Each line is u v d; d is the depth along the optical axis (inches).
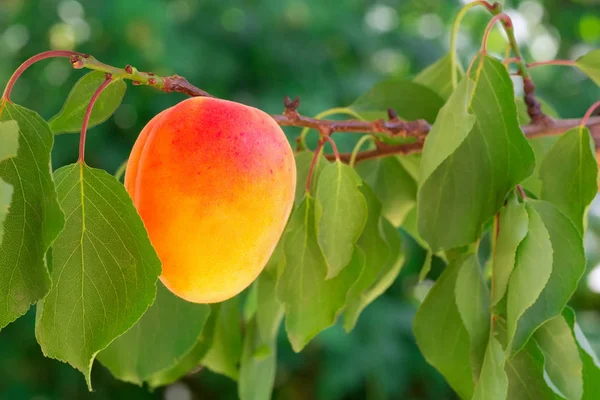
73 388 40.9
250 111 12.4
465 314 14.2
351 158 15.5
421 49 46.8
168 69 38.6
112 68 12.2
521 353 14.2
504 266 13.7
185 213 11.8
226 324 16.3
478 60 14.2
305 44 43.1
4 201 11.1
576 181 14.9
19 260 11.3
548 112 17.7
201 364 17.3
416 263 39.2
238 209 11.9
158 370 15.0
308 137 25.4
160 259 12.0
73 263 11.7
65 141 37.9
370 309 39.1
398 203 16.8
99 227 11.7
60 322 11.7
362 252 14.1
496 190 14.1
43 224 11.1
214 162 11.8
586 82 48.0
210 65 40.4
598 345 38.3
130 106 39.9
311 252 14.2
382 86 16.5
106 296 11.7
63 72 40.9
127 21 37.7
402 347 39.0
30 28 41.1
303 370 42.3
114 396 41.9
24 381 39.8
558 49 50.7
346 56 45.3
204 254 11.9
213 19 42.1
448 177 14.2
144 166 12.0
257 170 12.0
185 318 15.1
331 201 13.8
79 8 40.3
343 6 44.4
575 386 14.1
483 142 14.1
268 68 41.9
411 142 16.2
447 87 17.6
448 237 14.2
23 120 11.4
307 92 41.6
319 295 14.2
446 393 39.1
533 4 50.9
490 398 13.4
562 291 13.7
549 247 13.4
